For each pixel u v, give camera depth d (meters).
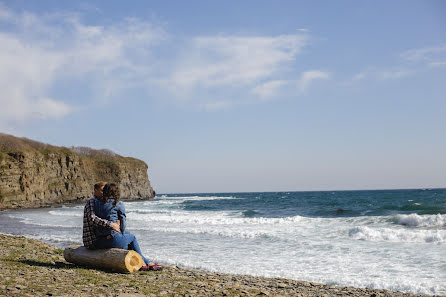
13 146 92.38
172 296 6.07
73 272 7.20
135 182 127.25
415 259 11.89
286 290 8.17
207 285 7.39
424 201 46.12
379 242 15.27
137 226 24.27
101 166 119.31
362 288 8.99
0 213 50.38
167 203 71.50
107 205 7.60
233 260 12.45
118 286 6.28
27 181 79.50
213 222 25.69
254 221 24.97
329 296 7.86
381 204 43.22
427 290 8.72
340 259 12.30
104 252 7.64
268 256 13.05
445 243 14.44
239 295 6.61
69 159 99.44
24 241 13.12
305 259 12.42
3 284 5.79
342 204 45.56
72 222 29.64
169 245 15.81
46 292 5.44
